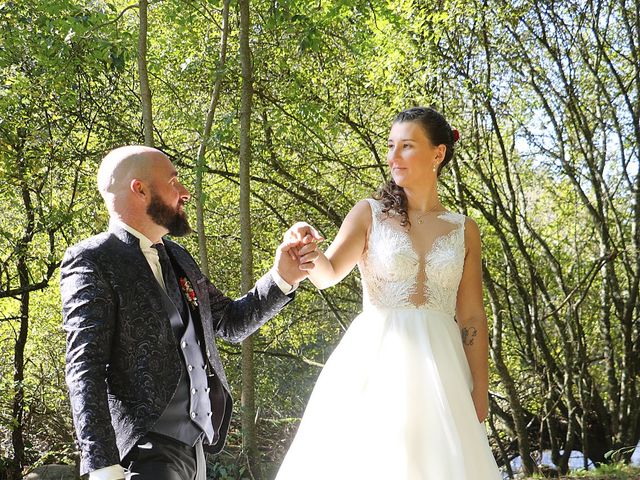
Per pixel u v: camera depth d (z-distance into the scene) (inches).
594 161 461.4
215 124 414.3
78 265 94.6
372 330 119.0
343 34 402.0
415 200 123.6
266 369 514.6
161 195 101.1
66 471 364.8
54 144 417.1
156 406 93.3
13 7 355.6
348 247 120.6
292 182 443.2
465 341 123.6
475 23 400.2
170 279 101.9
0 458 457.1
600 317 515.2
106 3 378.0
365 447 111.3
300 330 528.7
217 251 484.4
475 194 501.7
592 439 538.6
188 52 404.5
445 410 111.7
